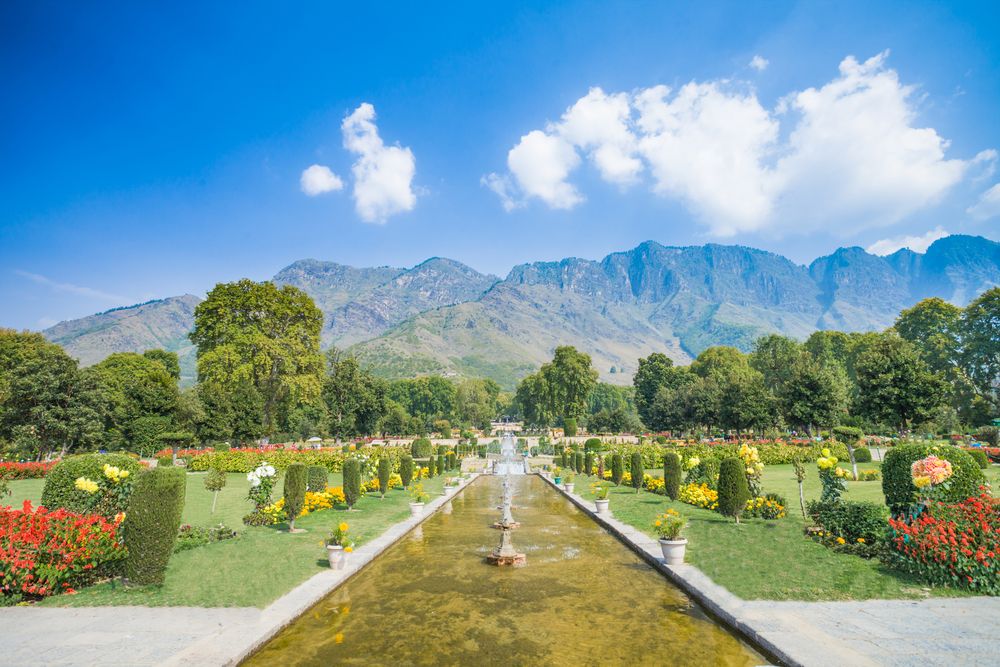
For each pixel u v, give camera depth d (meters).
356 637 6.46
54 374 32.94
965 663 5.07
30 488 20.48
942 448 9.36
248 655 5.80
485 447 58.09
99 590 7.73
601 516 15.54
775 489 19.64
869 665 5.08
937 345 48.72
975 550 7.58
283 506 12.98
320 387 42.28
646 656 5.82
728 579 8.23
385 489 20.73
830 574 8.20
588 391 75.75
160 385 41.53
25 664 5.24
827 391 35.41
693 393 51.72
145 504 7.94
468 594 8.27
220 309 40.03
